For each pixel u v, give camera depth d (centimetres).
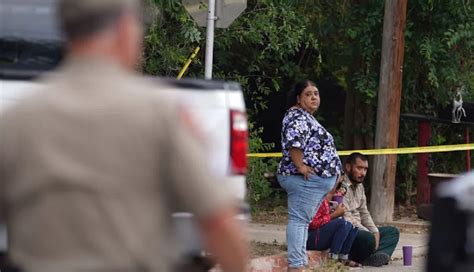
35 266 559
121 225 559
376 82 2839
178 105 578
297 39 2466
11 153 568
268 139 3017
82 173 558
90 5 571
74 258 556
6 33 1294
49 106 569
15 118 571
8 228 586
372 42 2825
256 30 2405
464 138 3042
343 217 1916
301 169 1631
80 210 557
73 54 581
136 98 570
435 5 2759
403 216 2800
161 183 569
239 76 2609
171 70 2273
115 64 583
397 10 2628
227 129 1025
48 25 1291
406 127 2959
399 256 2106
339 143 3061
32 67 1288
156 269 569
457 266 641
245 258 593
